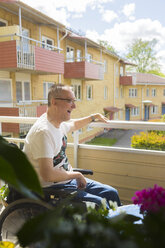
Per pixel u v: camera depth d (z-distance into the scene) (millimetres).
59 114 1890
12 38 9547
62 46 14648
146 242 560
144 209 731
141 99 32375
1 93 10586
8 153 587
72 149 2861
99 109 21219
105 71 22266
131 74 29484
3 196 2016
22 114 10430
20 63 9609
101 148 2695
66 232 524
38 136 1720
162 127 2312
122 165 2623
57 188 1857
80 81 17594
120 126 2477
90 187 2068
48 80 13688
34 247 624
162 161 2418
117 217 749
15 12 10375
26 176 557
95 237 524
